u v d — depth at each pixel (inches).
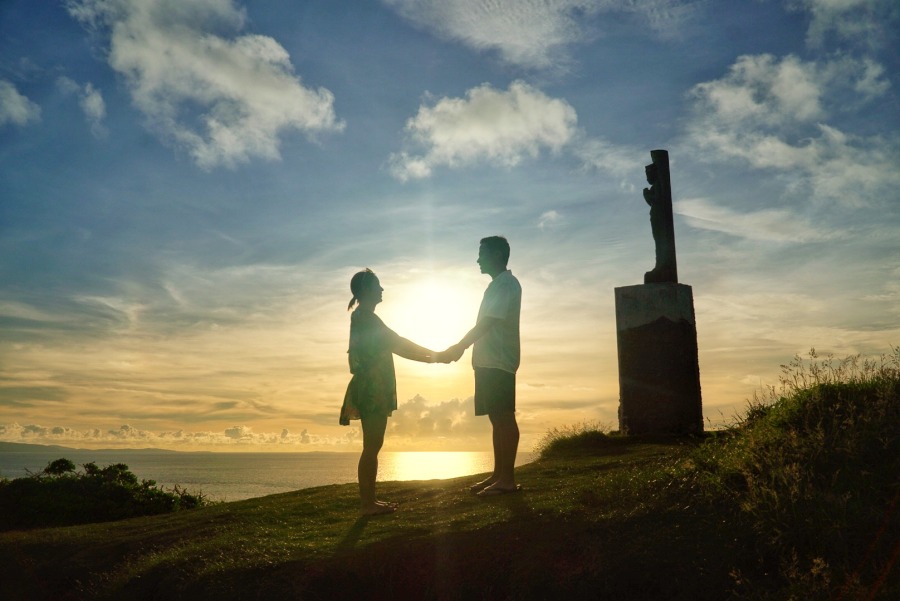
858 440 223.5
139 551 265.1
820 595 151.1
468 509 243.4
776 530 177.8
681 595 163.6
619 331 478.6
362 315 255.8
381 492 328.5
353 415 262.2
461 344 256.1
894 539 168.4
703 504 204.4
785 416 269.4
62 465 529.3
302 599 187.5
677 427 452.4
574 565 178.5
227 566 211.5
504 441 267.7
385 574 193.0
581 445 453.4
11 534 323.0
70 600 237.1
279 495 369.1
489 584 181.9
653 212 501.0
